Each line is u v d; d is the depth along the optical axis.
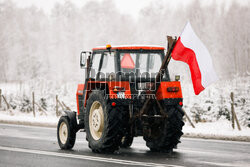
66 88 42.72
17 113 40.31
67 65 127.00
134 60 15.45
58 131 17.17
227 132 22.45
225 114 27.31
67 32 137.50
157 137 15.25
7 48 136.38
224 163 12.64
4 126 29.52
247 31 111.50
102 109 14.64
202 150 16.28
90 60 16.91
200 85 13.61
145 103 14.65
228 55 110.00
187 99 29.86
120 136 14.56
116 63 15.23
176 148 15.79
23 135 22.91
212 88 29.94
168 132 14.88
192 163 12.61
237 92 27.64
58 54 131.38
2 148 16.89
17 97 42.84
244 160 13.37
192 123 26.45
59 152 15.67
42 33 150.88
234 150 16.30
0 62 133.88
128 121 14.82
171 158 13.84
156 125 15.09
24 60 117.94
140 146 18.09
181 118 14.93
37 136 22.36
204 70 13.59
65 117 16.81
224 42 112.31
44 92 41.59
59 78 114.56
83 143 19.19
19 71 122.31
